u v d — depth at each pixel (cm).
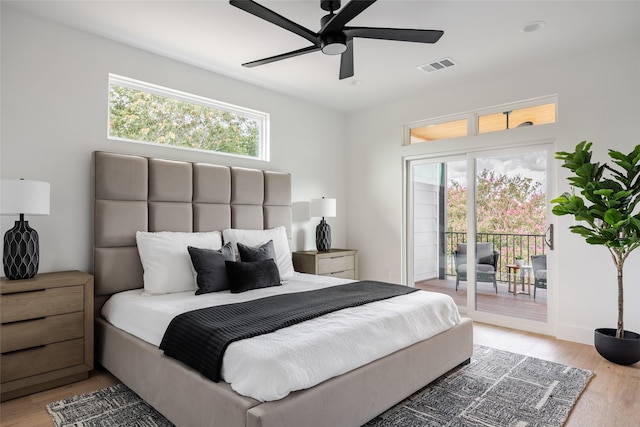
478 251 429
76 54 304
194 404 186
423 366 245
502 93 401
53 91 292
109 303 292
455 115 445
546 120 381
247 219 402
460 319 296
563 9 271
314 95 470
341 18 217
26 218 278
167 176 339
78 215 303
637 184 285
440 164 464
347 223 546
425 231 479
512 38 317
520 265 397
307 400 170
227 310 231
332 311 235
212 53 349
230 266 305
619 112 331
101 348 282
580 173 299
